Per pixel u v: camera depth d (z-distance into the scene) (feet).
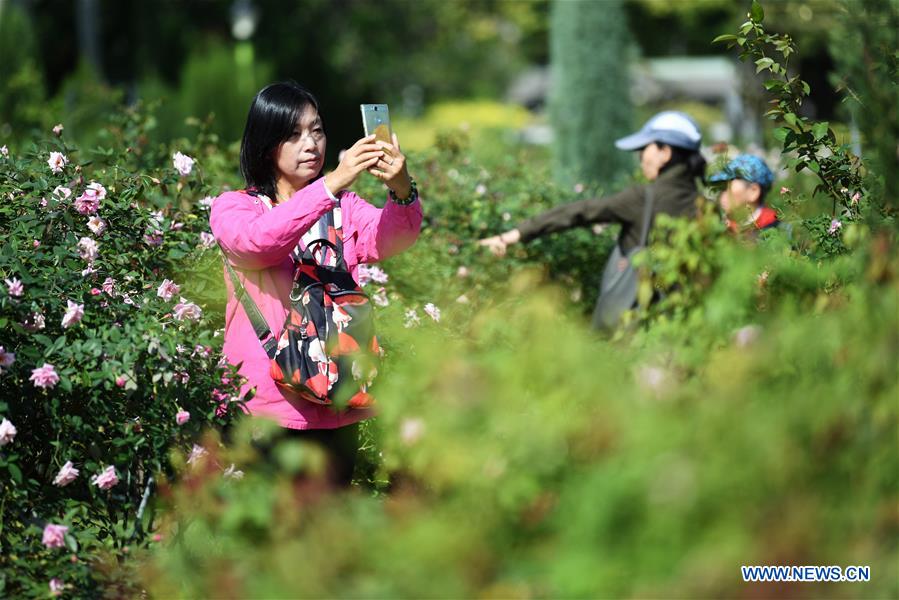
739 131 101.45
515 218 39.11
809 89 25.86
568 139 90.07
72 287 21.86
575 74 89.45
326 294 21.08
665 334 17.49
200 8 180.04
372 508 15.47
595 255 39.60
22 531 20.27
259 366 21.16
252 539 16.81
